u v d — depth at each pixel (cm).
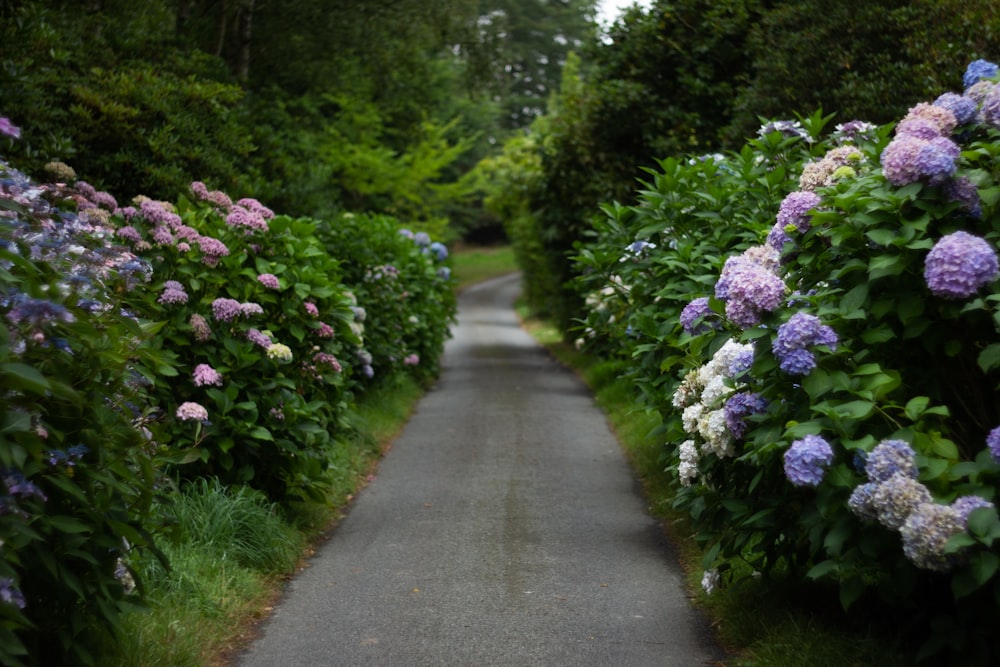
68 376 353
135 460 403
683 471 517
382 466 919
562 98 1752
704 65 1410
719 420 471
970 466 361
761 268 437
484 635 484
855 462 382
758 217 683
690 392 545
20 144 819
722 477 505
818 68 1037
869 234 401
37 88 895
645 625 498
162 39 1255
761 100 1105
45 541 342
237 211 730
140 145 980
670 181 743
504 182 2083
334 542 664
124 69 1066
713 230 715
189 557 534
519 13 6094
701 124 1415
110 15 1229
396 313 1360
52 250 388
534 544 650
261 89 1789
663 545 647
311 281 754
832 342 397
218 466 644
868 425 402
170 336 620
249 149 1148
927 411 380
